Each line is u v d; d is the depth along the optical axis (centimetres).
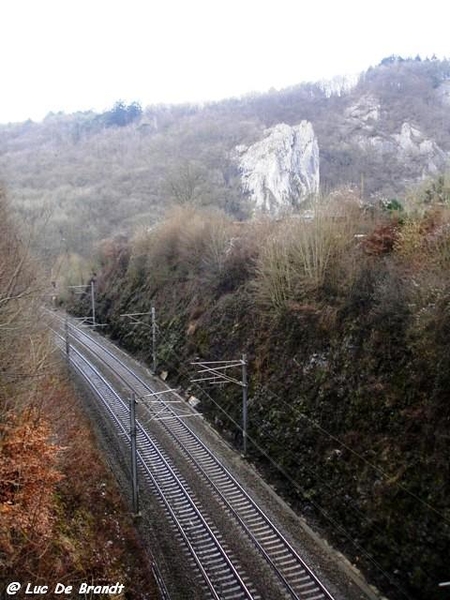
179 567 1797
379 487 1834
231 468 2477
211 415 3034
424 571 1580
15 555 1334
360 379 2138
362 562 1795
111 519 1903
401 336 2050
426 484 1684
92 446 2380
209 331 3422
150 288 4662
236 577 1720
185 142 10881
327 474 2089
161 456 2558
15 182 8275
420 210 2503
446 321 1795
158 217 6762
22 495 1430
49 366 2038
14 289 1628
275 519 2070
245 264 3400
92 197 7775
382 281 2244
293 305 2723
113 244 5934
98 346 4544
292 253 2841
